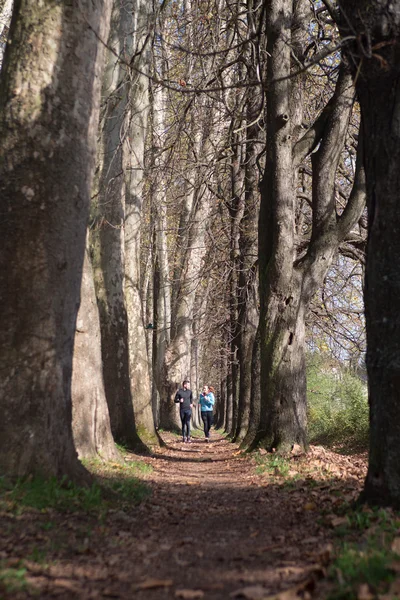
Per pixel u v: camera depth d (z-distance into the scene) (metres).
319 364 27.19
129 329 17.56
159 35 15.23
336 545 5.00
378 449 6.09
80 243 7.34
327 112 14.18
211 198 26.45
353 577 3.86
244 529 6.25
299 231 19.58
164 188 20.09
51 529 5.43
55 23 7.14
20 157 6.95
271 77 14.09
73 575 4.37
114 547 5.25
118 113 14.31
